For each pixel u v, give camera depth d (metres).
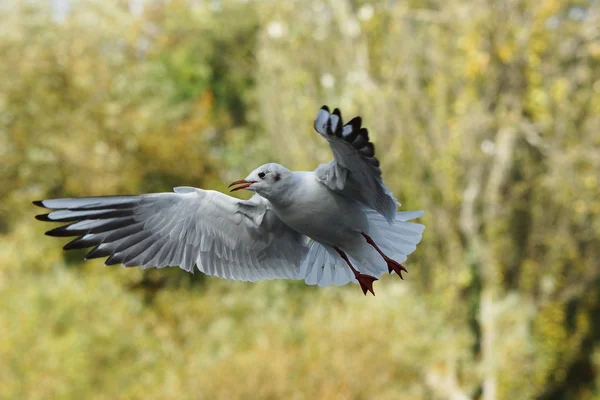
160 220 5.42
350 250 5.53
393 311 15.08
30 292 16.08
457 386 15.28
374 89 16.77
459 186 16.45
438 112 16.41
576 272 17.20
